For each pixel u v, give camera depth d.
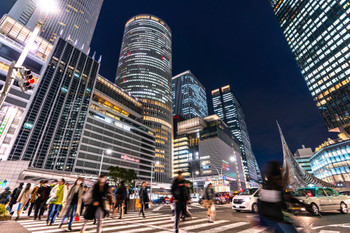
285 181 3.35
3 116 65.25
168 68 170.50
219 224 7.43
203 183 104.38
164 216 10.73
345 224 6.85
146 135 110.94
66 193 7.77
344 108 73.06
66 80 84.00
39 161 64.12
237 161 138.12
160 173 111.56
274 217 3.09
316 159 89.69
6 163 36.09
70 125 74.69
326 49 83.56
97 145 77.81
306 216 9.55
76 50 95.56
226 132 145.38
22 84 10.11
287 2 110.50
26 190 9.45
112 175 44.31
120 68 159.25
